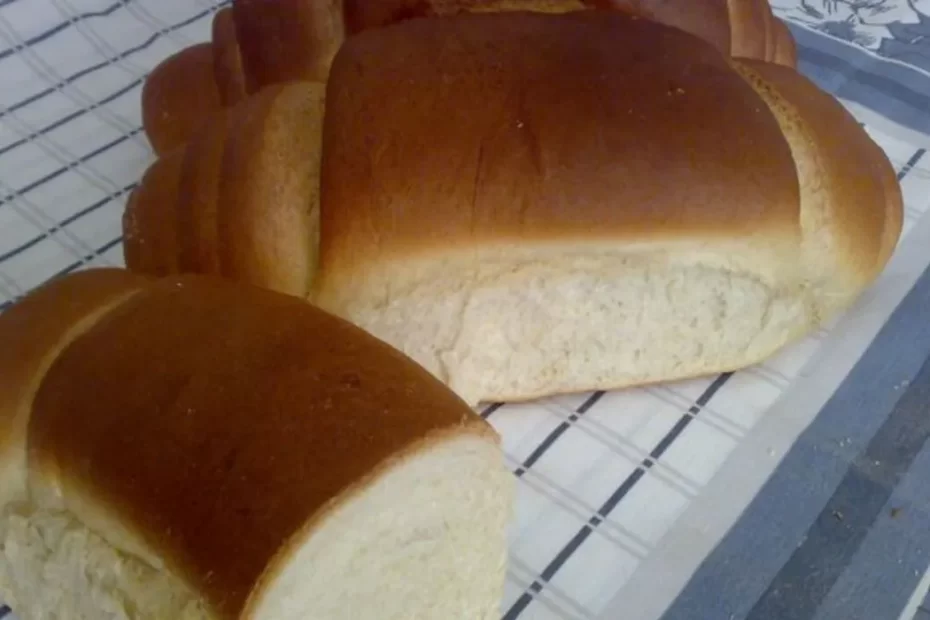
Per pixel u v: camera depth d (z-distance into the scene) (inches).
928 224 20.2
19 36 24.1
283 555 13.2
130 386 14.6
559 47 17.7
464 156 16.8
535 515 16.8
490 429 14.7
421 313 17.2
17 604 15.8
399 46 17.8
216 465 13.8
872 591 16.0
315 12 19.7
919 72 23.8
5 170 21.7
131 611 14.2
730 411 17.8
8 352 15.6
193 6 25.3
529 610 15.9
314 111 18.2
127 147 22.4
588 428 17.7
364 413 14.0
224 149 17.7
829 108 19.0
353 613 14.6
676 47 18.1
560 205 16.7
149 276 17.4
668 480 17.1
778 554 16.4
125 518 14.1
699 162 17.0
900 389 18.0
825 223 18.1
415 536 14.7
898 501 16.9
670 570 16.2
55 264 20.2
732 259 17.5
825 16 25.5
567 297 17.3
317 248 17.3
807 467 17.2
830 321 18.9
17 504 15.3
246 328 14.9
